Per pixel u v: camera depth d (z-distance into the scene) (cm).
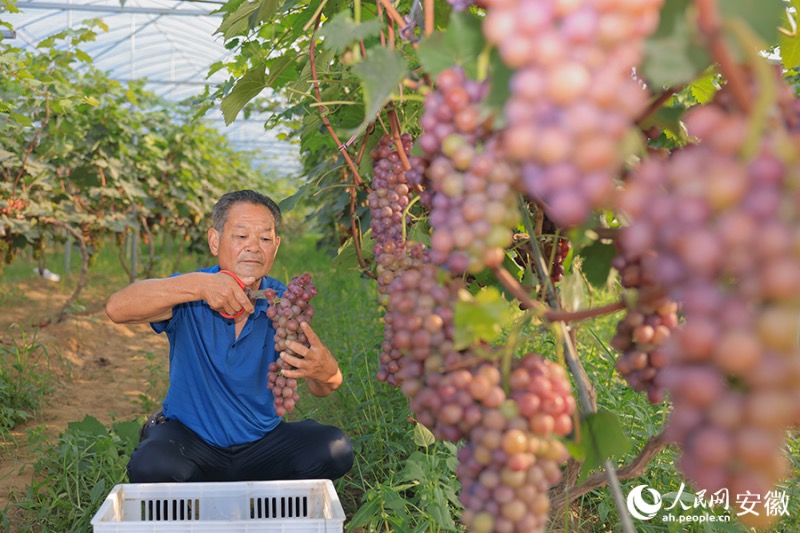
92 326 870
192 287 275
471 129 103
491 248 103
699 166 79
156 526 219
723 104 102
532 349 463
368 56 114
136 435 417
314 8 238
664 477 330
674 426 87
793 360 77
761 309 79
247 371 314
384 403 434
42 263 1245
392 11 137
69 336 800
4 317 895
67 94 770
